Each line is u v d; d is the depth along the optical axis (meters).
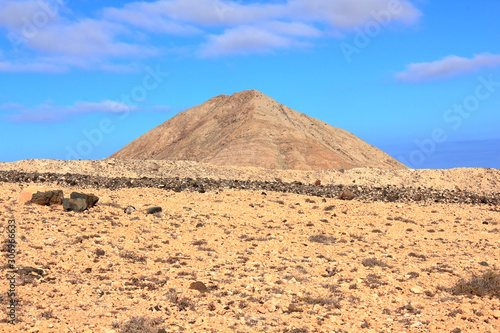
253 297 10.80
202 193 25.42
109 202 21.09
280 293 11.17
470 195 31.69
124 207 20.52
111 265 12.89
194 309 9.98
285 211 21.53
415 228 19.53
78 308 9.63
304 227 18.84
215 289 11.34
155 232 16.95
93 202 19.92
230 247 15.54
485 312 10.05
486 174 42.34
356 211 22.44
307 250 15.55
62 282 11.20
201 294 10.88
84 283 11.29
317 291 11.46
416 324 9.36
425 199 29.56
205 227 18.11
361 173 42.56
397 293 11.45
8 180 28.81
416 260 14.59
